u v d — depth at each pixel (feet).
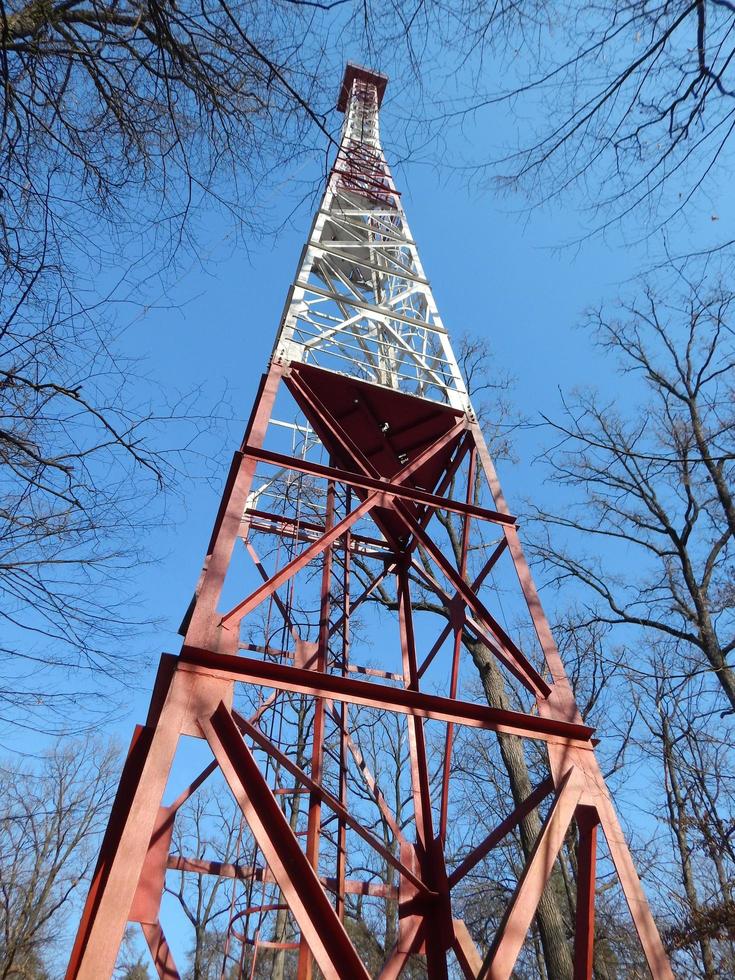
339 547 32.58
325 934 12.98
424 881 22.77
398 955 20.89
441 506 23.32
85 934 13.84
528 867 15.93
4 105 15.97
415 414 28.04
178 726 14.44
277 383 24.63
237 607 16.83
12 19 15.76
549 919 34.19
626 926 48.83
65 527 21.20
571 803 17.21
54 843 86.63
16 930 81.00
